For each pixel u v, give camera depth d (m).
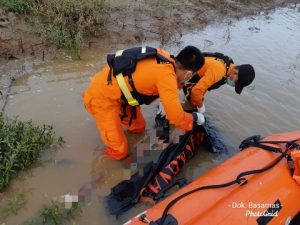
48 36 5.68
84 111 4.51
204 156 4.08
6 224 3.16
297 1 9.13
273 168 3.22
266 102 4.98
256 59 6.05
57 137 4.10
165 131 4.07
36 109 4.45
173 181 3.70
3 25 5.72
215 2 8.15
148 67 3.31
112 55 3.49
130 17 6.77
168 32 6.57
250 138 3.62
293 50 6.48
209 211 2.81
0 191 3.42
